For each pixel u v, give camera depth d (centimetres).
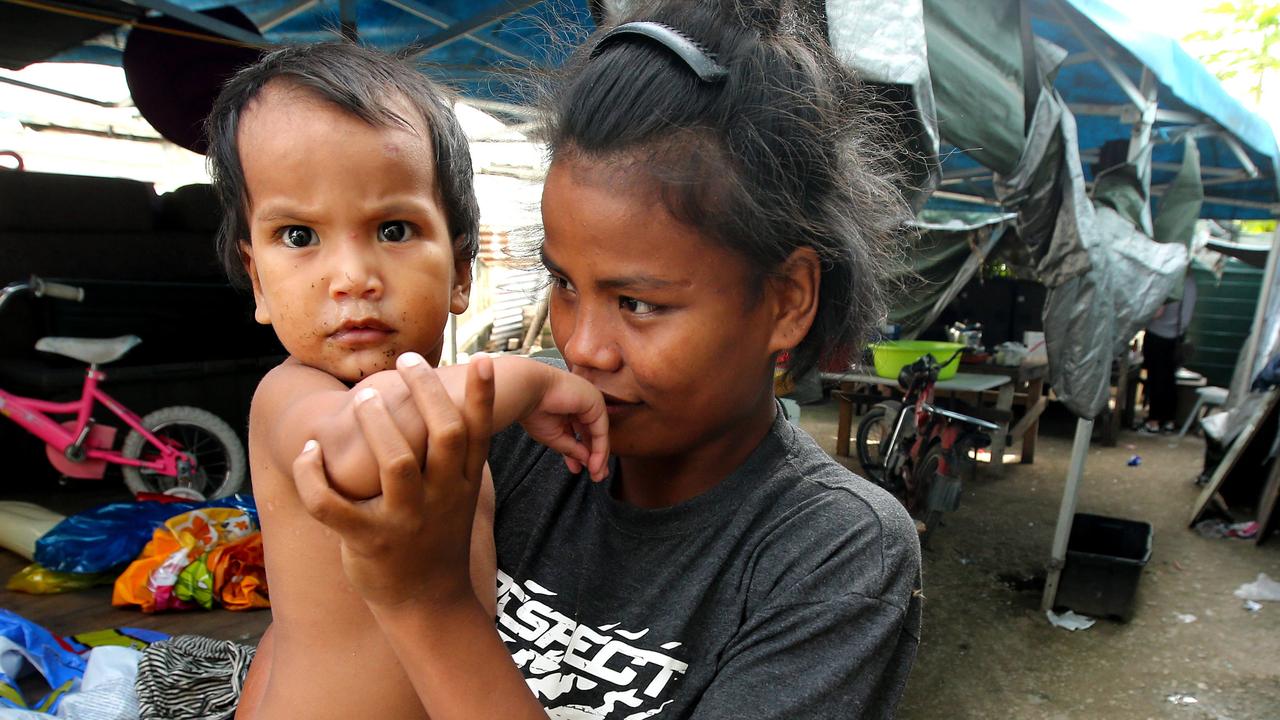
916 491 448
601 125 65
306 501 48
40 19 389
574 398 66
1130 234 346
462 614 57
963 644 359
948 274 401
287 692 69
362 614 70
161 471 401
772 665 70
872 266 85
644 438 72
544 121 84
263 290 76
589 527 89
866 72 192
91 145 676
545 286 93
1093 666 342
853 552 74
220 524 327
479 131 444
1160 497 573
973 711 308
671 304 66
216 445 445
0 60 471
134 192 511
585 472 93
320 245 73
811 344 82
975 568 442
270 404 71
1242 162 513
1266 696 320
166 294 461
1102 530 413
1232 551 474
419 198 76
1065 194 308
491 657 57
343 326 72
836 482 81
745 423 81
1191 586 424
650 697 75
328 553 70
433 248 77
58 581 308
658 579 81
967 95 255
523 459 99
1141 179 368
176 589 295
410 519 50
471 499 54
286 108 72
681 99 65
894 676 79
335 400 59
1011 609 394
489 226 455
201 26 342
